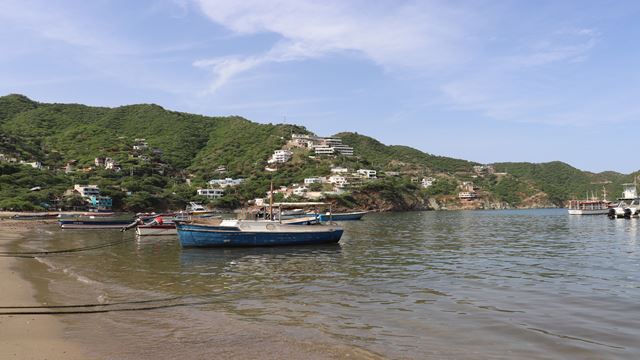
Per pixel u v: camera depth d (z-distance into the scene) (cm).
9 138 19350
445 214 16525
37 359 1130
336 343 1352
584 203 15500
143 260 3481
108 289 2206
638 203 14425
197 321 1606
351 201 18275
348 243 4953
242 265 3222
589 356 1275
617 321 1642
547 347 1348
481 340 1409
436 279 2561
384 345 1347
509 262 3316
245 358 1203
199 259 3559
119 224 7406
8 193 12925
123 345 1294
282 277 2664
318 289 2264
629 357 1268
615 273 2762
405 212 19138
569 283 2422
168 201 16325
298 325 1566
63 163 19338
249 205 18175
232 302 1952
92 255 3759
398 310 1803
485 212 19212
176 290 2228
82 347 1255
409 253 3962
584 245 4678
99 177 17075
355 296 2084
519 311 1789
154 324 1552
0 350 1188
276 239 4481
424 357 1247
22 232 6350
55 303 1812
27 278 2359
